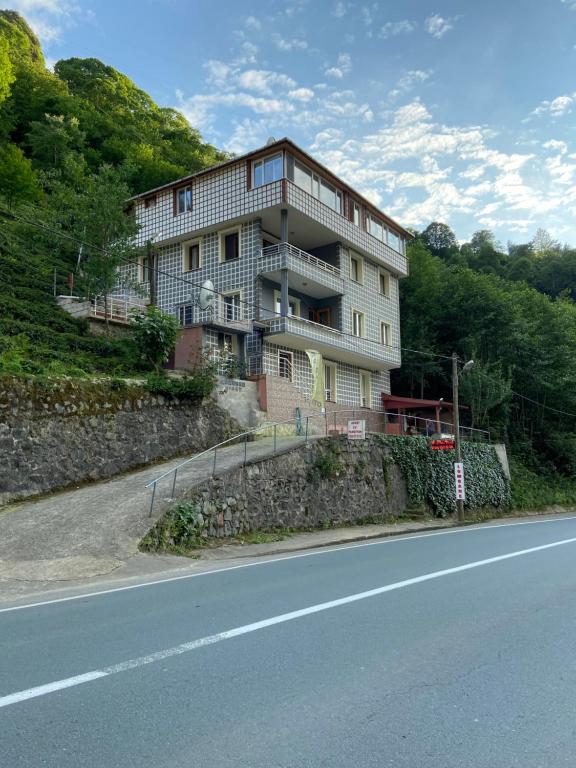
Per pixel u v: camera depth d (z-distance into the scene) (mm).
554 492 32562
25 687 4211
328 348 27656
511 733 3486
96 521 11547
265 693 4086
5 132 42781
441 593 7359
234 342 25094
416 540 14539
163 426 17531
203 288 22047
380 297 32656
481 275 42844
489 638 5422
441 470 23547
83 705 3883
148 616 6297
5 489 13078
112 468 15672
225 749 3275
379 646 5160
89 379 15945
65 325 21125
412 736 3439
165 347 20078
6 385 13664
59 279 25938
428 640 5344
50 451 14219
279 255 25359
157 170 46000
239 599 7090
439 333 39844
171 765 3102
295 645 5184
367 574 8859
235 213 26422
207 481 13547
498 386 32938
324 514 17438
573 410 38875
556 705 3906
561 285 62938
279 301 27422
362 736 3436
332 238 28828
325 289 28297
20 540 10578
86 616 6398
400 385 39719
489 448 28328
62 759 3160
